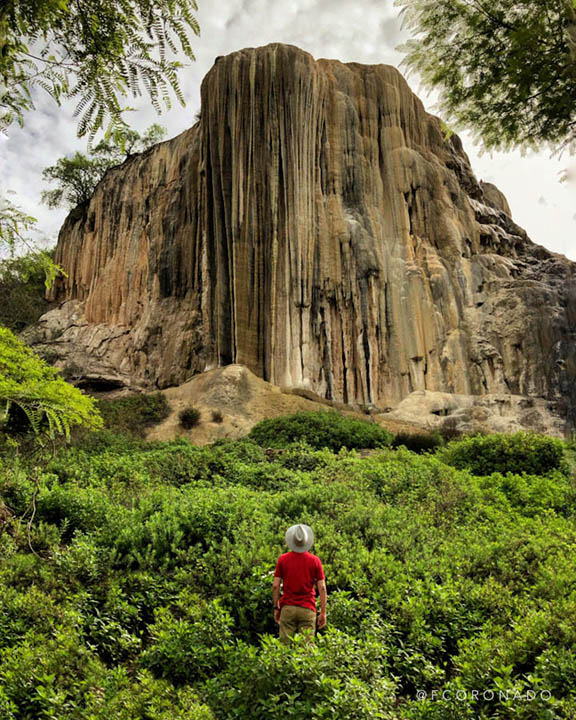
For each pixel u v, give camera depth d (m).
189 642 5.05
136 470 12.48
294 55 34.12
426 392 32.31
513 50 3.66
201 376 29.75
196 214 37.44
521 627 5.04
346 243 34.19
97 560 6.74
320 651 4.30
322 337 32.75
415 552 7.29
